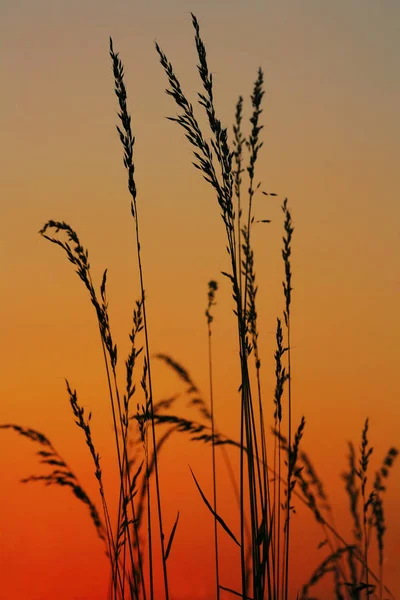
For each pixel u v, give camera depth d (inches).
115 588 93.1
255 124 98.3
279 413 97.0
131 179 85.1
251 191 97.9
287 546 96.6
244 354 86.0
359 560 117.7
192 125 80.3
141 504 105.5
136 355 90.5
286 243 97.5
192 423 101.3
